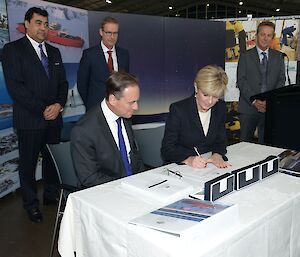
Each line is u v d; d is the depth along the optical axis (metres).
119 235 1.10
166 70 4.51
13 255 2.20
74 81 3.62
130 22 4.07
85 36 3.68
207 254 0.94
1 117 2.92
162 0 10.88
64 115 3.54
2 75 2.87
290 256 1.38
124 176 1.71
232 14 12.30
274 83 3.42
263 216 1.16
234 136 5.07
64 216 1.36
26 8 3.02
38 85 2.47
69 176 1.97
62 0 8.96
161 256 0.94
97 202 1.26
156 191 1.31
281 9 11.80
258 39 3.36
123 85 1.50
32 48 2.44
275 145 2.66
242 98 3.50
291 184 1.47
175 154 1.80
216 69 1.71
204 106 1.78
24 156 2.54
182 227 0.97
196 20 4.59
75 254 1.38
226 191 1.33
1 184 3.00
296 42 4.62
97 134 1.62
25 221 2.66
